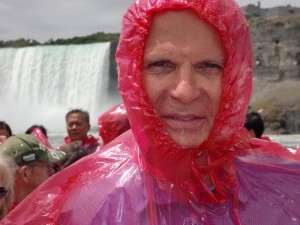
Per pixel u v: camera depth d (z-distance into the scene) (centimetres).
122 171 48
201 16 43
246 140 49
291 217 48
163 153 46
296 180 50
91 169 50
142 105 44
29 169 88
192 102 44
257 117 135
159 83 44
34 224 49
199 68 44
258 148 52
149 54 44
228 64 44
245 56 45
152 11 43
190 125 44
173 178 46
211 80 44
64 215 48
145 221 46
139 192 47
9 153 87
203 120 45
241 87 45
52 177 51
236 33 44
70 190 49
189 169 46
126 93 45
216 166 46
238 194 48
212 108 45
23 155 88
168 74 44
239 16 45
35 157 88
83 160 51
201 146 45
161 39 43
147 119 45
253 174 50
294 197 49
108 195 47
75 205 48
